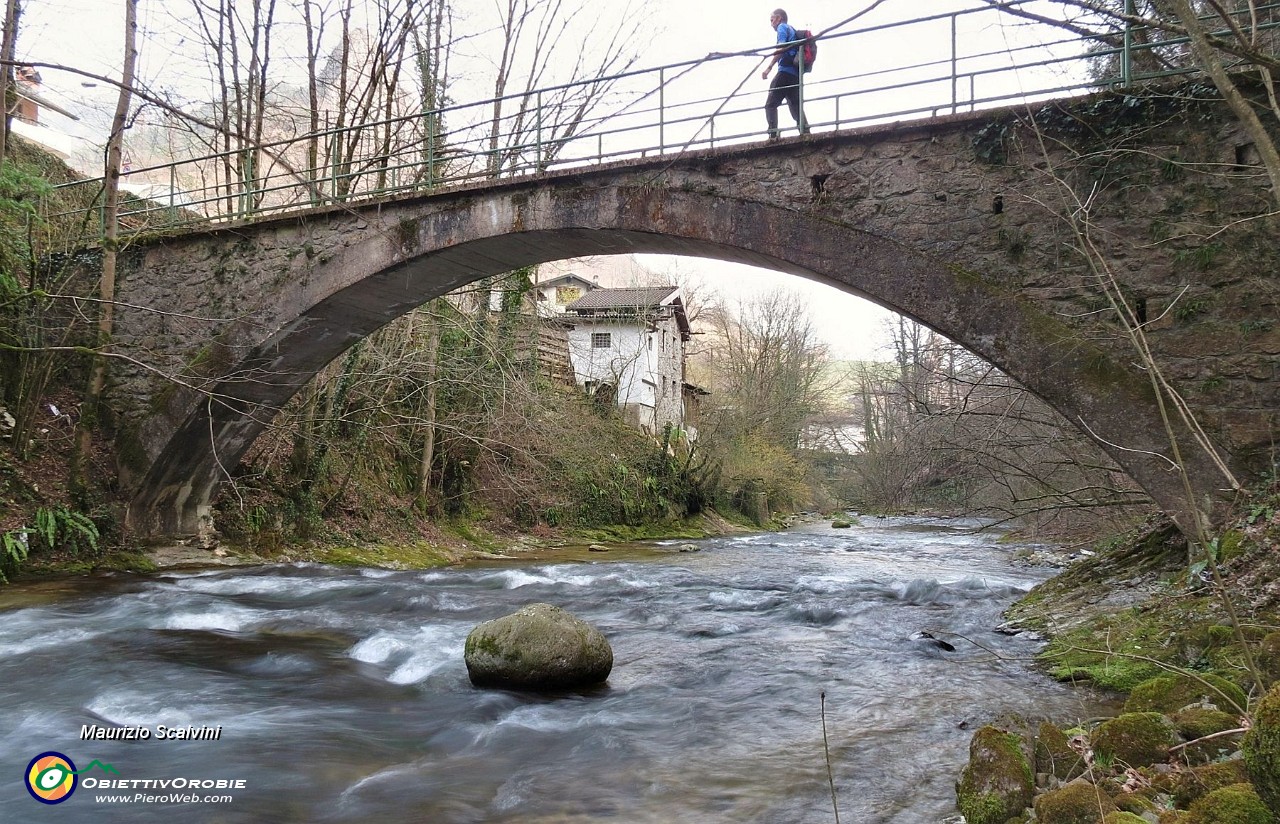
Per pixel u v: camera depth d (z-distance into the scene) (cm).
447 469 2084
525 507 2288
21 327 1315
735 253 1015
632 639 892
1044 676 704
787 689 680
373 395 1802
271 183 2084
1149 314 783
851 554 2027
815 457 4866
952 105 877
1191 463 748
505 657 673
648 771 493
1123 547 958
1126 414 774
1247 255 752
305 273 1251
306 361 1373
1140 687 507
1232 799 290
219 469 1445
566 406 2458
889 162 905
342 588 1187
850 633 921
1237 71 746
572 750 534
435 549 1811
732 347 4688
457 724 588
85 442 1318
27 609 962
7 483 1232
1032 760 400
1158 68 877
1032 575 1446
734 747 537
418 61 1811
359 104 1689
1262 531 677
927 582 1240
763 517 3800
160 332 1351
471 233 1133
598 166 1046
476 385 1859
